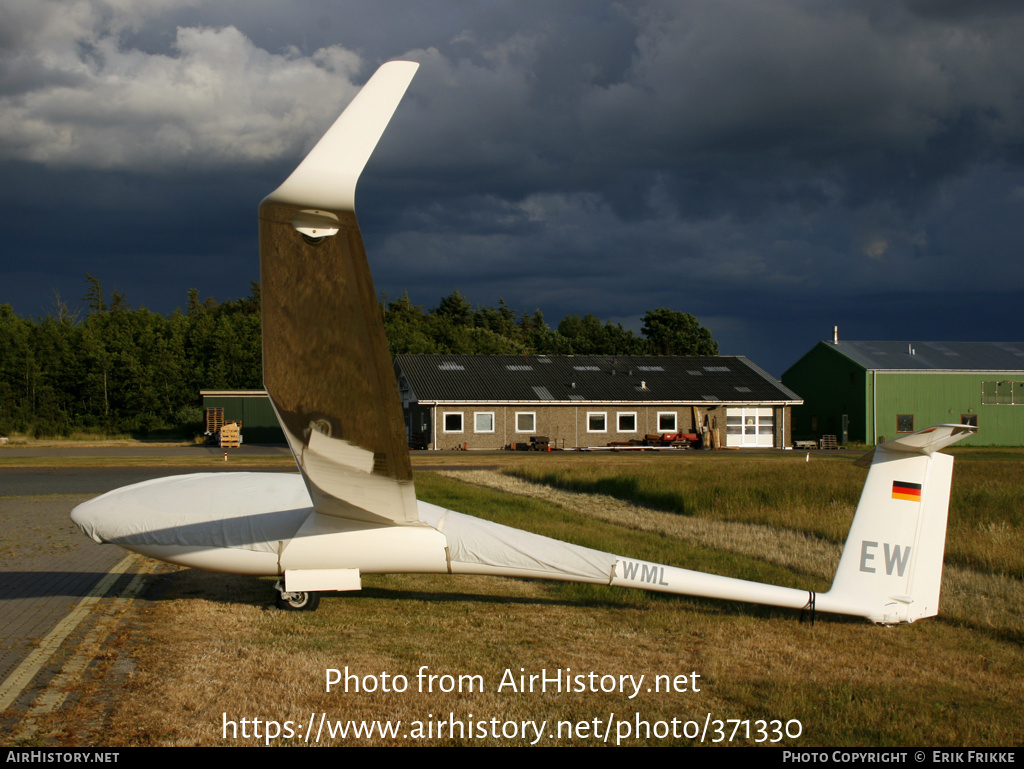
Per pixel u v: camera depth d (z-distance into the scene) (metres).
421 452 36.59
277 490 7.31
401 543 6.84
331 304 3.46
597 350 83.00
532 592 7.91
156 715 4.61
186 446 42.75
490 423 39.53
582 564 6.93
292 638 6.20
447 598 7.64
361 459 4.87
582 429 40.50
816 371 47.53
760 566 9.02
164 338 61.91
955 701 5.09
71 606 7.12
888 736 4.54
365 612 7.07
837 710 4.89
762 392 42.97
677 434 40.69
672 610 7.20
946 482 6.68
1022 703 5.07
